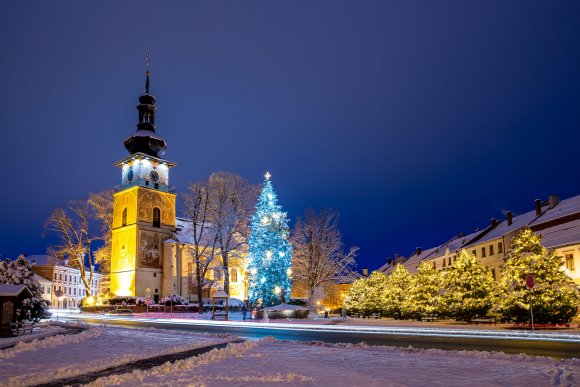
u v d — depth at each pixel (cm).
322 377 1306
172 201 8294
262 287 5547
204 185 6719
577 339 2388
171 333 2789
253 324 4094
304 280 6581
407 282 4900
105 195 8419
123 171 8338
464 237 7481
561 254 4419
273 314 4844
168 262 7856
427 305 4366
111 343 2283
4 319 2750
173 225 8231
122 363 1648
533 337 2520
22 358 1816
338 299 7319
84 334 2625
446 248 7500
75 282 12475
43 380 1357
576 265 4231
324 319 4825
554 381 1198
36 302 3619
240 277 8250
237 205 6731
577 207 4859
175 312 6431
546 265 3142
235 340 2342
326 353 1789
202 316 5578
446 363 1508
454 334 2797
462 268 3809
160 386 1223
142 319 5128
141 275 7581
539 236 3269
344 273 6206
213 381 1277
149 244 7800
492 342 2272
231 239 6731
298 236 6356
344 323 4150
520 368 1396
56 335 2697
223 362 1614
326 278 6172
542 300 3056
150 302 6912
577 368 1373
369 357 1669
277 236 5653
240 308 7044
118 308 6512
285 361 1609
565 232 4575
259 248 5644
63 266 11919
